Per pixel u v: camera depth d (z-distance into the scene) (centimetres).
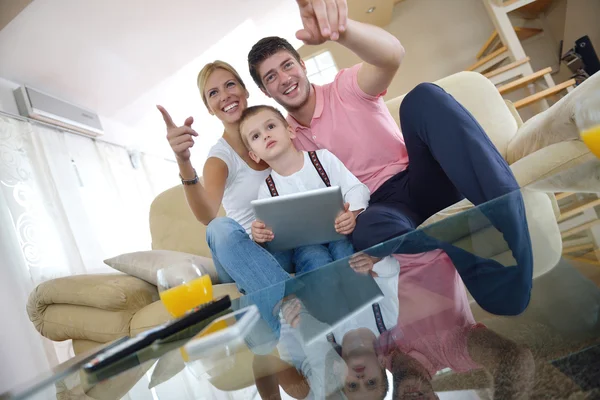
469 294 58
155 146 366
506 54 390
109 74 280
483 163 94
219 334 69
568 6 464
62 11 217
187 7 269
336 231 122
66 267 223
